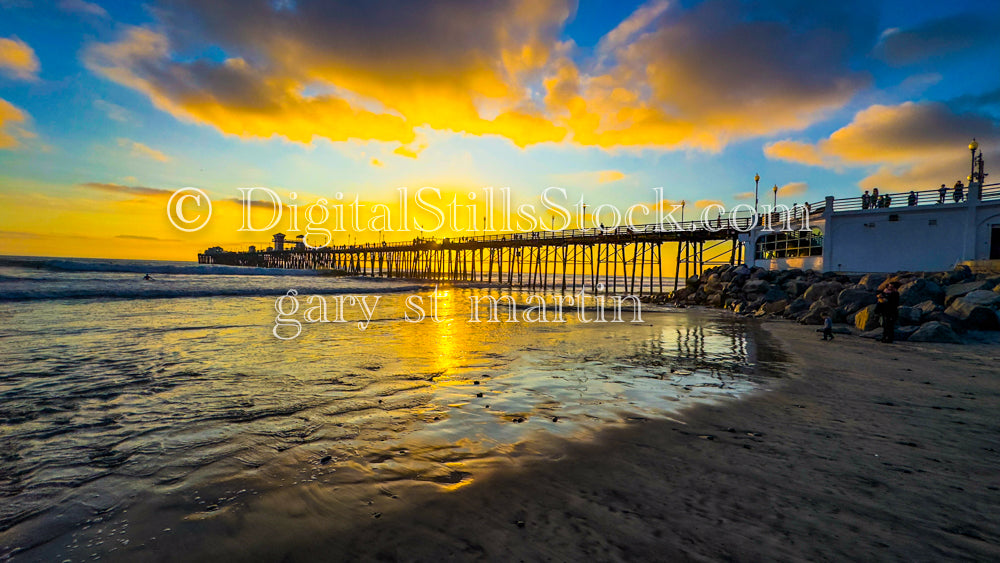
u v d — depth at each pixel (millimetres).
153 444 4410
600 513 3121
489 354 9875
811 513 3125
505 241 57906
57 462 3959
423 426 4996
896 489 3510
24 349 9438
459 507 3203
